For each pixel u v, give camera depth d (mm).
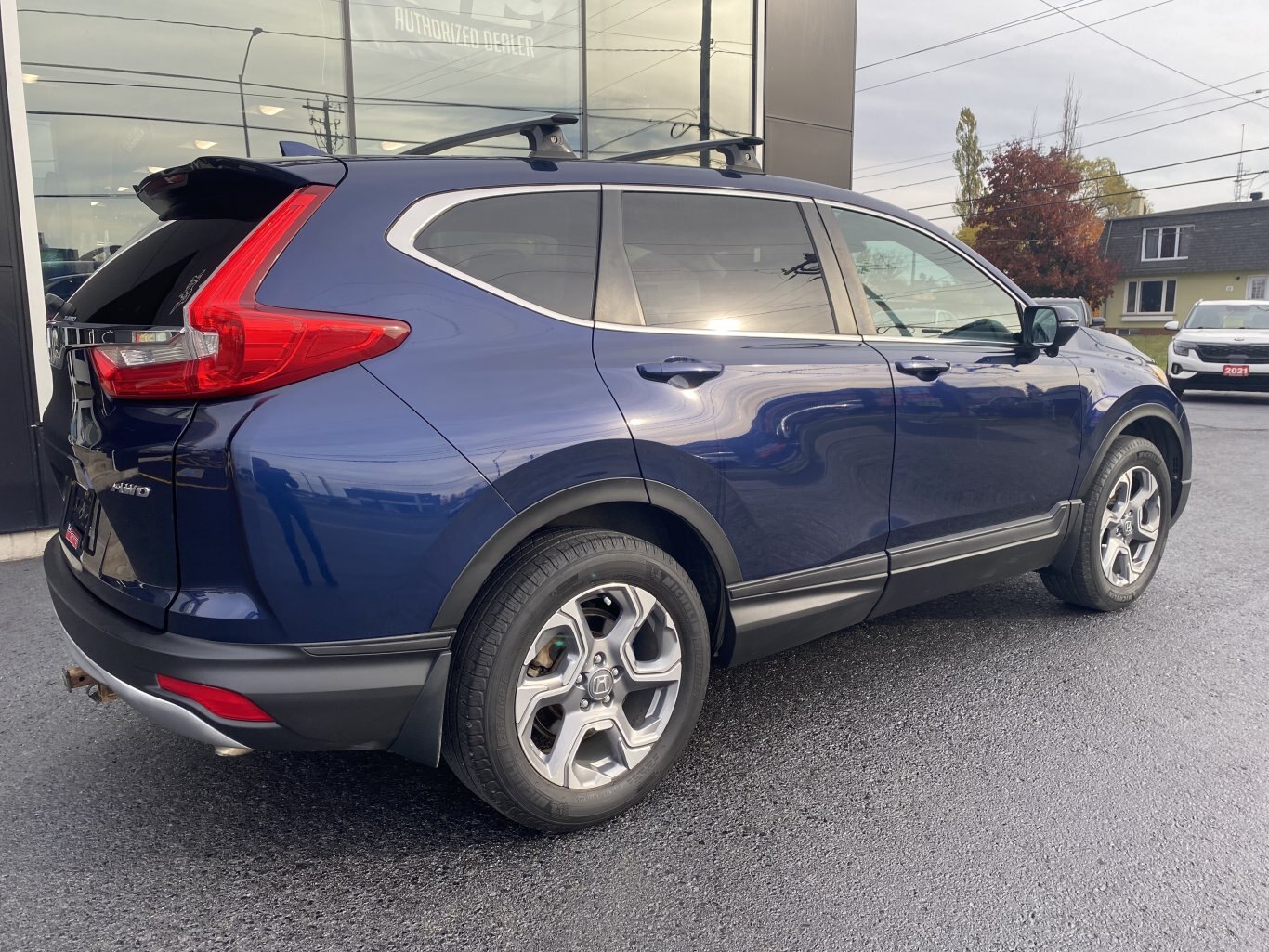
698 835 2516
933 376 3252
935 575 3350
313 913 2191
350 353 2100
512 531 2260
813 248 3104
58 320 2594
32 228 5359
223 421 1983
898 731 3127
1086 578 4043
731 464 2660
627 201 2719
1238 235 45250
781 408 2787
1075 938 2088
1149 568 4344
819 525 2938
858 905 2211
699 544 2736
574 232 2584
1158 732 3111
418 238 2309
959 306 3555
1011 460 3555
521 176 2533
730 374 2705
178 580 2072
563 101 8180
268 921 2160
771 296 2939
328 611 2066
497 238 2443
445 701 2295
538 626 2318
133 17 5969
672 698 2629
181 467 2006
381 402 2109
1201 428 11508
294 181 2230
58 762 2953
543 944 2078
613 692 2531
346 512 2043
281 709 2061
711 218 2877
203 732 2066
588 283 2566
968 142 48438
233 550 2008
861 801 2684
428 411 2158
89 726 3209
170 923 2152
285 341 2020
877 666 3695
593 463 2373
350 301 2150
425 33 7305
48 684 3578
